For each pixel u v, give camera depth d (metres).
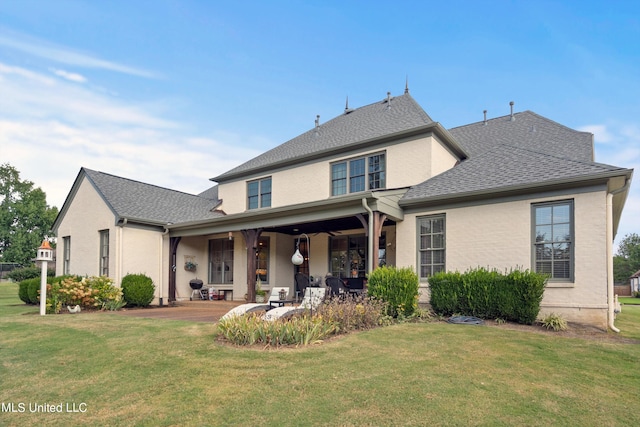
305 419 4.05
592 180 8.81
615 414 4.14
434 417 4.02
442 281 9.88
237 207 18.11
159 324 9.19
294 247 17.19
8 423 4.28
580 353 6.34
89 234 16.05
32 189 48.59
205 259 18.11
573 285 8.98
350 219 13.64
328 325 7.61
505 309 8.88
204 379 5.24
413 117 14.40
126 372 5.70
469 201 10.64
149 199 17.08
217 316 11.04
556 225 9.39
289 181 16.31
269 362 5.82
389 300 9.53
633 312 14.80
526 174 10.12
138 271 15.12
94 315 11.30
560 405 4.34
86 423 4.20
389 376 5.16
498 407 4.25
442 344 6.77
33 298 15.11
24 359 6.53
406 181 13.12
